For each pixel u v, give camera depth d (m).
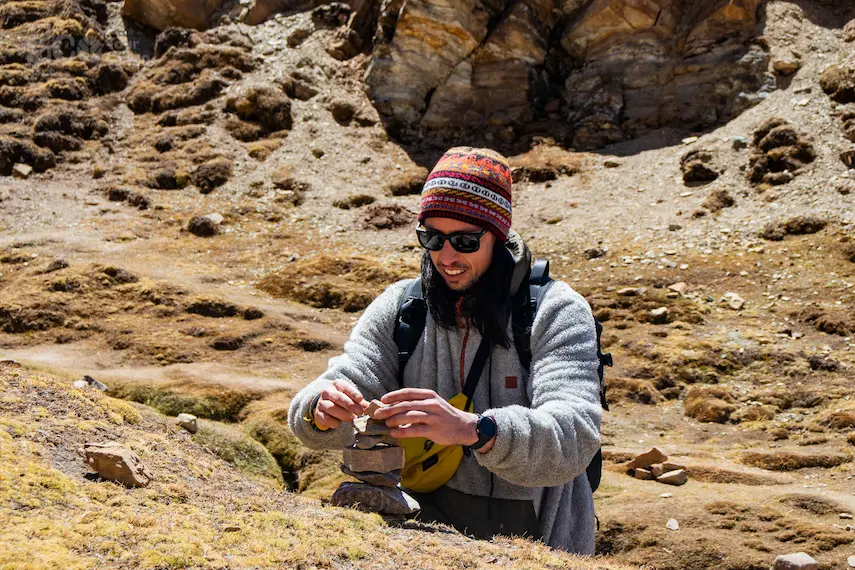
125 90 17.98
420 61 17.25
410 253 12.77
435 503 2.68
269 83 17.64
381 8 17.94
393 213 13.97
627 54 16.89
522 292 2.68
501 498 2.64
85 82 17.78
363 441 2.54
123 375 8.03
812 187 12.62
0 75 17.62
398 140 16.91
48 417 2.75
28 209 13.79
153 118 17.27
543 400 2.50
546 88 17.66
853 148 12.78
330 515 2.39
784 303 10.19
